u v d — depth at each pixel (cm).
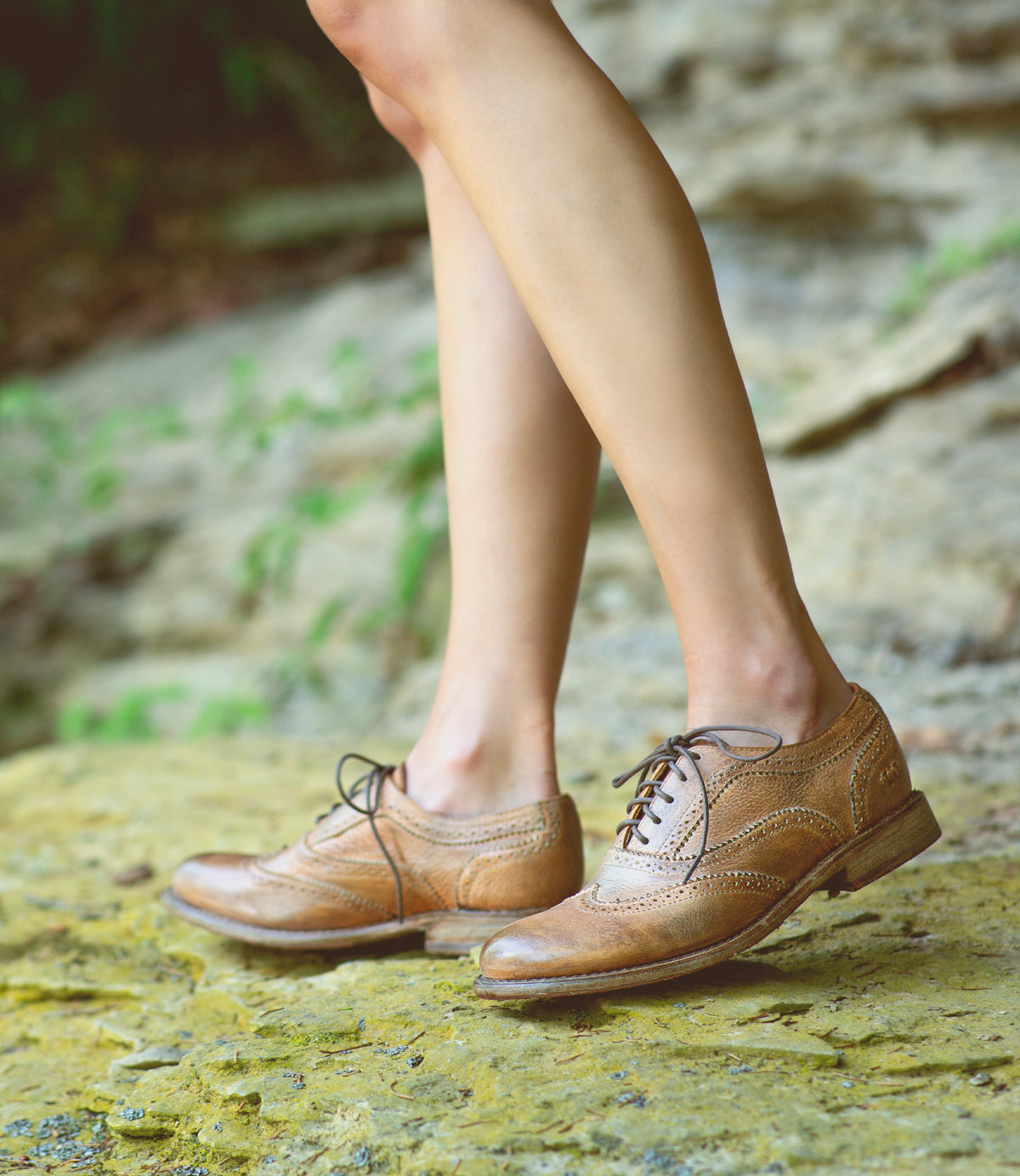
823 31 458
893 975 144
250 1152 135
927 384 345
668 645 286
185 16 745
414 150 160
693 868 142
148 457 470
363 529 400
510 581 157
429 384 419
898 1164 124
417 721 260
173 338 598
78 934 172
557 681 159
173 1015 158
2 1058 156
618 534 350
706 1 478
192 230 690
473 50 139
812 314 424
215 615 413
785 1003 140
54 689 420
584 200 138
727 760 143
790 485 328
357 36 141
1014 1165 124
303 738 251
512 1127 130
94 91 762
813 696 145
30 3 744
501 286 155
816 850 145
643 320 138
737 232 461
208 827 196
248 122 770
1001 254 388
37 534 447
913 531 288
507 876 156
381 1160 129
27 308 653
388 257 636
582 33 511
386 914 159
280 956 165
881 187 438
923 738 204
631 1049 136
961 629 255
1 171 749
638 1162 126
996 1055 133
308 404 447
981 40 427
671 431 139
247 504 435
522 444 155
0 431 524
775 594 144
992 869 162
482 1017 143
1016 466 307
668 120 491
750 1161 125
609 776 202
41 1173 140
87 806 207
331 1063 140
